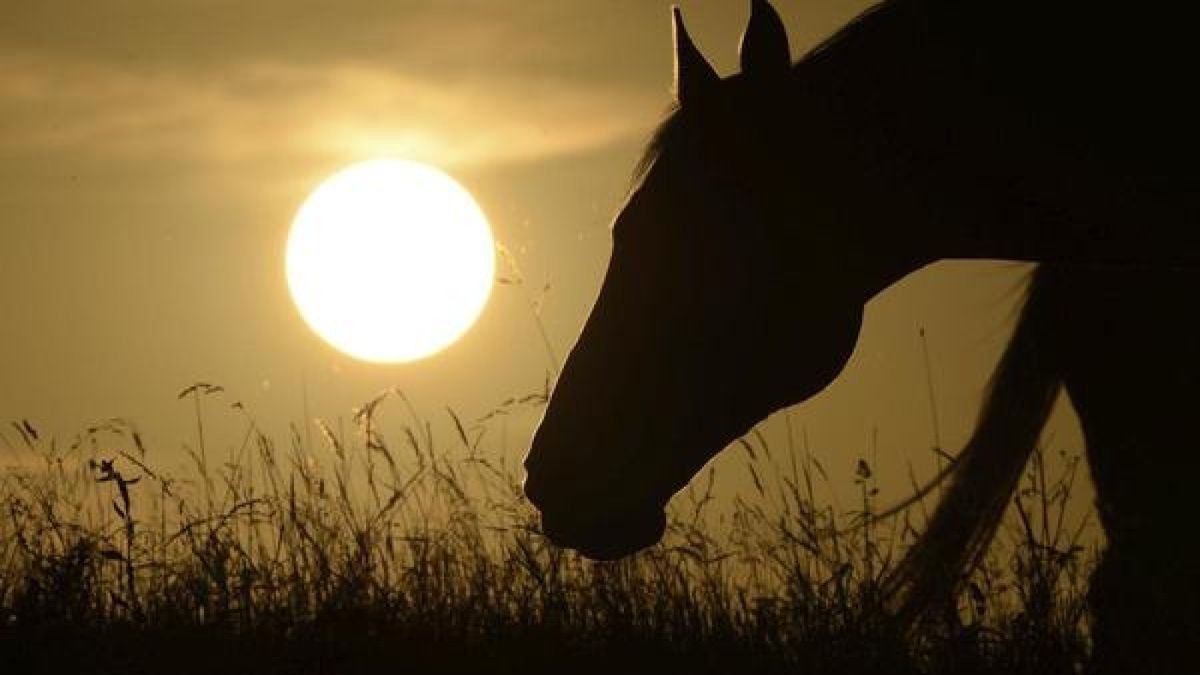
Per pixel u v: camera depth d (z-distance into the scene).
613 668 12.66
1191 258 10.16
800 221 10.37
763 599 13.02
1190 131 10.03
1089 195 10.17
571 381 10.52
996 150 10.22
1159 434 10.54
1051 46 10.19
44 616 12.26
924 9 10.43
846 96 10.35
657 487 10.48
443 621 12.99
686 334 10.42
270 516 13.77
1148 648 10.55
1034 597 12.40
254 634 12.72
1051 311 10.89
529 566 13.30
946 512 11.45
